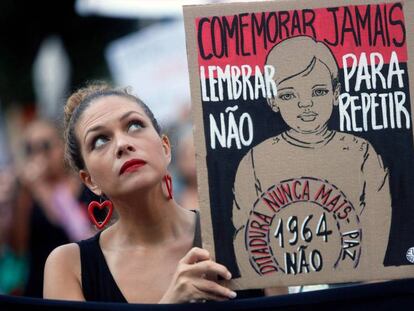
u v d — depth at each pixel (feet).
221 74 8.06
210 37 8.08
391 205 7.98
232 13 8.09
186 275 7.88
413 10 8.10
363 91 8.07
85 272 8.70
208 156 8.02
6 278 18.12
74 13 28.84
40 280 16.67
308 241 7.97
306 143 8.02
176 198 17.04
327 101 8.05
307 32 8.09
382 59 8.08
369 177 8.00
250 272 7.95
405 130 8.04
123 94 8.70
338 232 7.97
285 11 8.09
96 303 8.06
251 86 8.06
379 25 8.11
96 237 8.86
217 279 7.97
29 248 16.90
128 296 8.52
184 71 20.56
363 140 8.02
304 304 8.00
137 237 8.69
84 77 28.50
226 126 8.03
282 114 8.03
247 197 7.98
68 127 8.93
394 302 8.00
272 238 7.97
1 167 20.33
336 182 8.00
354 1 8.10
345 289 8.00
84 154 8.55
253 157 8.01
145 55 20.95
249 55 8.07
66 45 28.84
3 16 29.22
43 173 17.17
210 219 7.97
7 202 17.67
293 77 8.05
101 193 8.89
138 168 8.26
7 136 27.89
